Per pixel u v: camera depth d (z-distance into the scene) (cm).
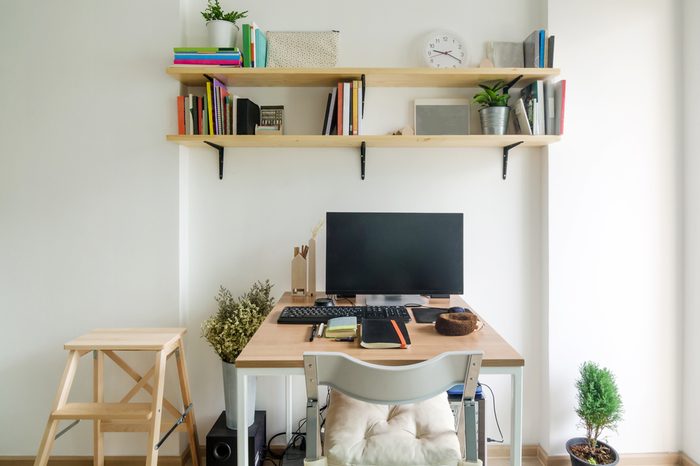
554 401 214
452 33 214
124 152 209
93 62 207
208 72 193
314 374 120
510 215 221
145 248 210
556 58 211
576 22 210
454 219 199
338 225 197
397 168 220
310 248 204
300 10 216
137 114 208
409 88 218
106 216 210
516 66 212
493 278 222
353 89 198
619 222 213
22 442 212
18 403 212
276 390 221
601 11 211
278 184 219
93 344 172
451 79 205
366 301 199
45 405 212
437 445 128
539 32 199
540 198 221
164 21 206
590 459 195
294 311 175
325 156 219
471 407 124
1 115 208
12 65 207
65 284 211
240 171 219
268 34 203
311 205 220
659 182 213
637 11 211
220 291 219
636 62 212
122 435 212
